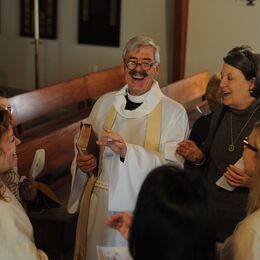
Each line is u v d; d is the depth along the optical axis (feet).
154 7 22.21
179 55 21.22
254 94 6.60
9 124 5.62
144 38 7.18
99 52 24.18
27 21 25.95
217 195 6.73
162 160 7.03
